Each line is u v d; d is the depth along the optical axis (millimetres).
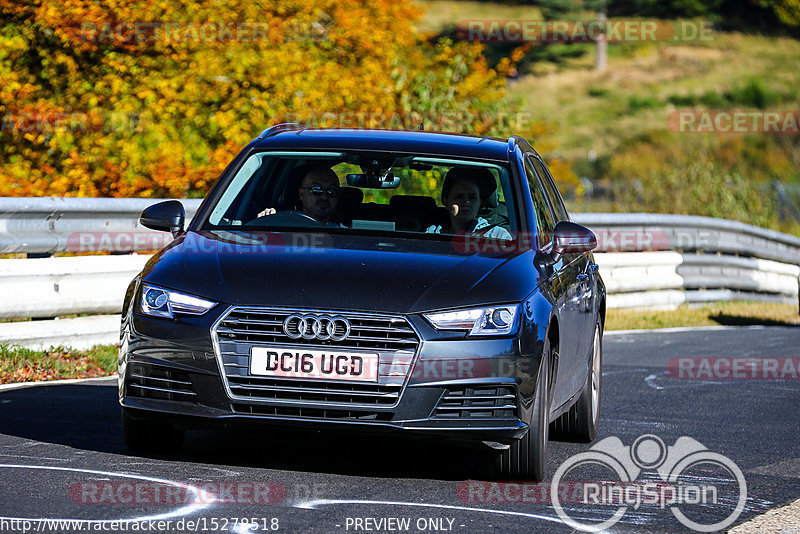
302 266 21641
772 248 76375
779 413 33375
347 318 20438
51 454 22250
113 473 20703
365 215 24656
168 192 51750
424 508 19344
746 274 72750
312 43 59969
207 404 20578
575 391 26359
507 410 20984
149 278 21750
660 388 37406
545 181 28812
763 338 53719
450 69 68125
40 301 34656
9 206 34156
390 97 62719
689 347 48938
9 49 51094
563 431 27656
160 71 53875
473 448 25094
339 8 61375
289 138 26672
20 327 34094
